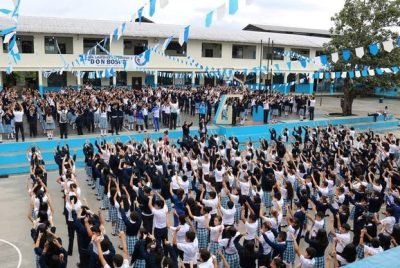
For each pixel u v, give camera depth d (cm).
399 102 4269
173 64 3484
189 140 1612
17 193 1369
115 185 1043
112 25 3338
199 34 3550
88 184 1453
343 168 1204
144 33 3284
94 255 661
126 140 1905
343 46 2659
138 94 2567
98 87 3294
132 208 963
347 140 1688
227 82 3825
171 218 1074
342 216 855
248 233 771
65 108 1784
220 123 2292
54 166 1659
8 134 1795
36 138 1797
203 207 841
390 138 1733
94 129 1997
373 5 2644
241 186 1064
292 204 1064
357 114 3148
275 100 2620
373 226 814
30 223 1110
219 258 745
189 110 2673
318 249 708
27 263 885
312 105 2592
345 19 2664
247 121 2475
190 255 702
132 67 3266
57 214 1171
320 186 1063
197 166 1269
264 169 1163
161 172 1178
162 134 1998
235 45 3891
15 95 2491
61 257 636
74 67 3050
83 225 756
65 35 3072
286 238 778
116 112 1903
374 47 1430
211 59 3697
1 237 1016
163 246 805
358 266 505
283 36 4141
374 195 1011
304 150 1491
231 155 1455
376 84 2706
